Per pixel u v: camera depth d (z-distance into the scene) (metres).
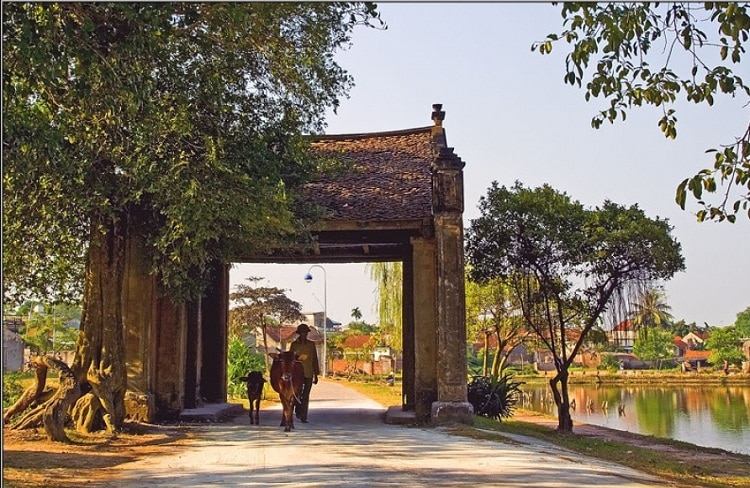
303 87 13.38
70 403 13.15
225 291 22.50
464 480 9.19
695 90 9.62
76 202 12.66
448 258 16.75
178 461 10.90
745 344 81.44
